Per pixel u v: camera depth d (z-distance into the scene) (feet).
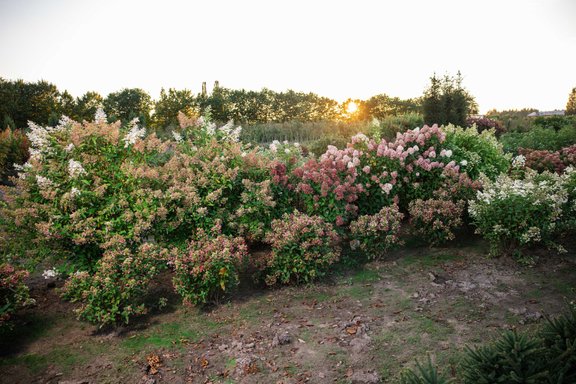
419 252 20.51
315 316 15.11
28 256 17.16
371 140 24.44
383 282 17.60
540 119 77.30
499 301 15.03
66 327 14.84
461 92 62.95
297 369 12.00
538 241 18.86
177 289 15.55
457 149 24.86
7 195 17.10
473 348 12.19
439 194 21.30
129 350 13.30
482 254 19.39
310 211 20.63
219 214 18.75
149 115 147.13
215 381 11.69
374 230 18.83
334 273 18.81
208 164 19.56
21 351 13.30
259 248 21.97
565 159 28.89
